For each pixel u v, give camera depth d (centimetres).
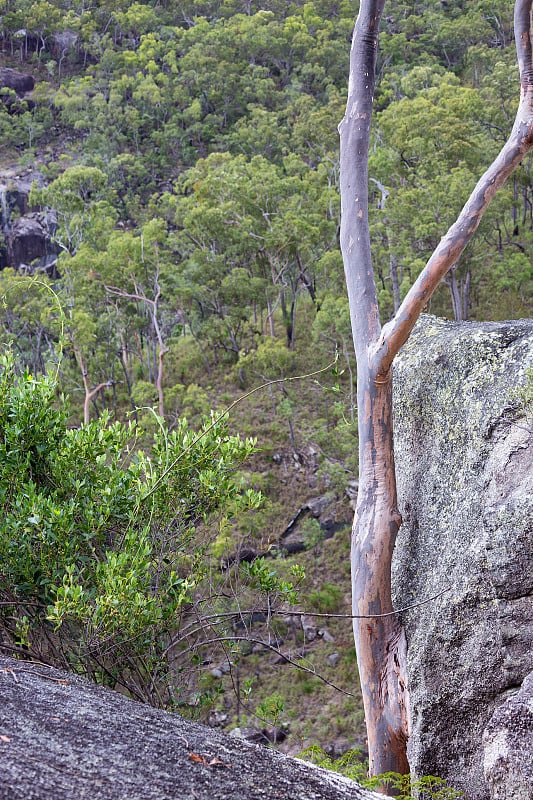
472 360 550
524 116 624
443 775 523
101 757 289
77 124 6706
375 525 610
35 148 7044
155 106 7081
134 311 3556
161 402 2984
